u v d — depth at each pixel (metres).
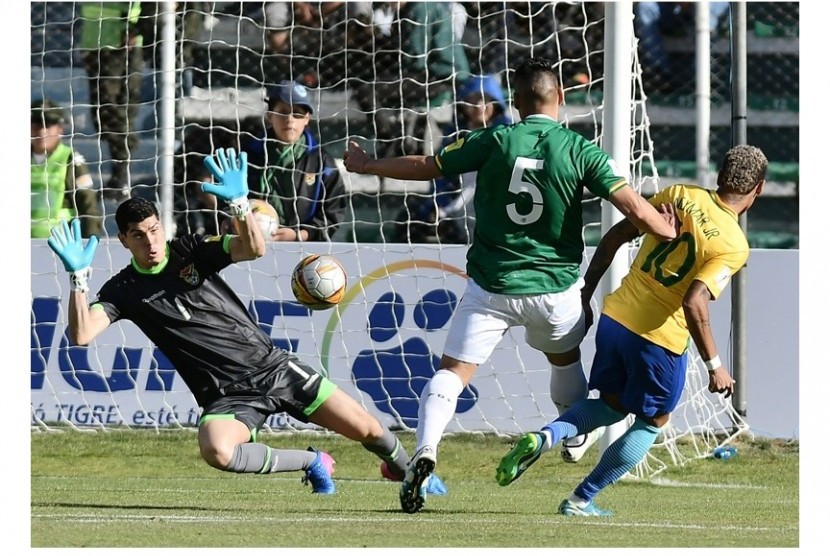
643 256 21.22
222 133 38.66
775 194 39.69
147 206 21.69
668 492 27.80
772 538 19.62
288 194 36.09
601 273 23.06
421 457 20.61
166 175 37.88
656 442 33.03
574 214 21.25
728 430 33.72
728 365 34.25
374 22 38.69
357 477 30.94
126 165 38.34
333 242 36.06
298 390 22.67
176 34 39.00
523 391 34.28
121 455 32.59
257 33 39.22
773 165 39.78
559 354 22.58
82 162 37.31
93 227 37.72
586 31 39.00
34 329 35.19
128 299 22.12
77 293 21.44
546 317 21.47
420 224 37.31
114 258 35.53
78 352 35.12
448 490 27.44
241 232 21.73
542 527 20.12
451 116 38.28
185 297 22.14
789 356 33.91
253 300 34.84
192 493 26.00
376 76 38.69
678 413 33.31
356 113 38.75
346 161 22.23
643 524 21.06
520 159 20.95
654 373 21.02
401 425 34.69
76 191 37.56
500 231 21.33
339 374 34.84
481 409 34.41
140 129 38.56
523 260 21.27
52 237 21.45
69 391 35.19
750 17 39.72
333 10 38.91
